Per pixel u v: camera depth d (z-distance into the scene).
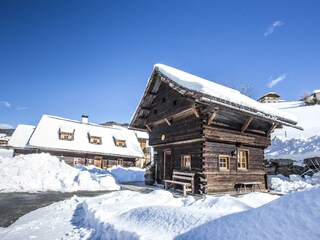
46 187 13.55
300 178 14.89
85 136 31.91
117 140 33.28
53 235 5.44
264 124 13.70
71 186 13.77
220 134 11.52
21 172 14.05
